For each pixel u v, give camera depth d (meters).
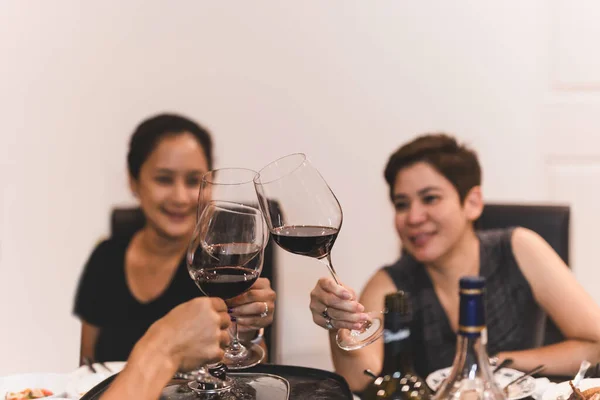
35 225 2.09
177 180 2.09
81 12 2.07
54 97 2.08
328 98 2.13
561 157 2.15
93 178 2.09
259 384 1.06
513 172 2.15
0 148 2.07
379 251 2.09
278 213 1.10
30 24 2.06
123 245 2.09
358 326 1.17
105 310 2.09
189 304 0.99
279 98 2.13
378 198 2.11
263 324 1.26
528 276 1.82
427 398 0.86
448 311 1.87
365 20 2.12
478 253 1.89
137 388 0.92
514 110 2.14
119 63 2.09
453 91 2.14
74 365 2.11
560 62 2.13
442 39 2.13
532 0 2.12
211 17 2.10
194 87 2.11
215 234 1.06
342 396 1.01
